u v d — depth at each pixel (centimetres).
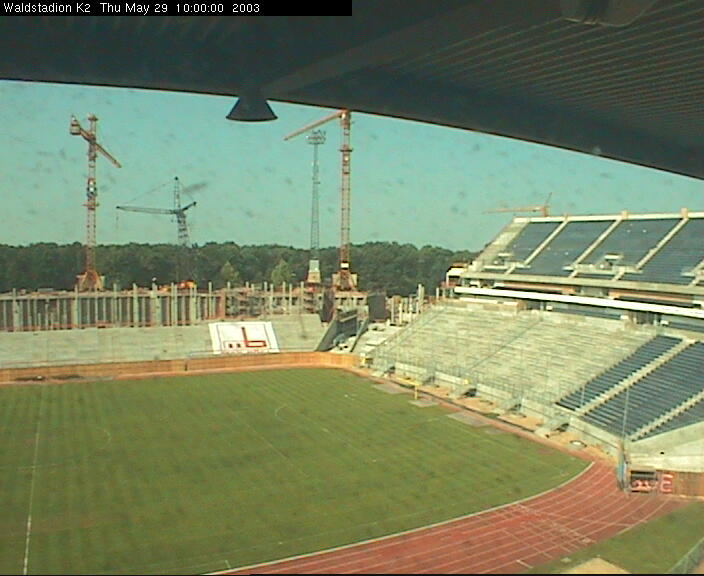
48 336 6950
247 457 3725
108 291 7981
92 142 6944
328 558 2458
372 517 2866
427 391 5550
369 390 5631
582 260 6600
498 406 4991
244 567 2391
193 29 1583
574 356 5344
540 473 3494
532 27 1563
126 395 5381
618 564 2331
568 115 2486
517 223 8094
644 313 5572
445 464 3628
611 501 3080
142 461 3638
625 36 1636
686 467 3366
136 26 1552
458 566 2375
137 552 2512
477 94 2216
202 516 2867
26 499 3061
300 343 7550
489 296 7194
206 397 5334
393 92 2047
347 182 9188
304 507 2980
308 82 1745
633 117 2491
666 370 4641
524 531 2712
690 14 1489
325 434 4216
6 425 4381
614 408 4347
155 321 7738
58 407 4931
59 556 2475
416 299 8450
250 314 8206
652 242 6309
